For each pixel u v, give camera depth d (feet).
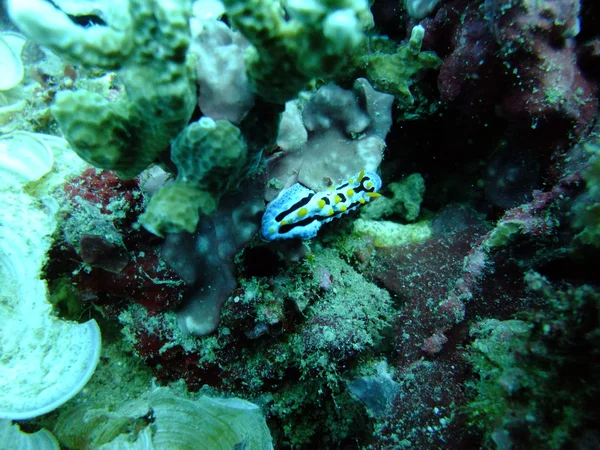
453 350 0.50
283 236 0.46
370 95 0.53
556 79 0.45
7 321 0.48
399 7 0.60
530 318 0.42
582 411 0.37
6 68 0.67
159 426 0.52
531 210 0.47
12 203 0.47
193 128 0.33
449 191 0.65
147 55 0.32
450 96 0.52
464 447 0.46
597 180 0.43
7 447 0.49
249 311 0.51
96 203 0.44
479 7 0.48
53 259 0.46
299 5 0.28
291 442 0.67
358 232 0.61
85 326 0.52
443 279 0.54
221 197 0.44
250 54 0.33
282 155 0.50
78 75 0.63
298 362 0.57
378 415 0.54
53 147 0.54
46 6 0.30
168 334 0.51
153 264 0.47
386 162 0.66
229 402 0.56
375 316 0.56
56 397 0.48
